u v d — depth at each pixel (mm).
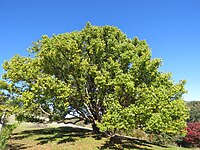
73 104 23500
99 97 22094
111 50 23156
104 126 18766
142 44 24375
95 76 21531
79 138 23625
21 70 22156
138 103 19406
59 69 22844
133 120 18359
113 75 21188
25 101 21016
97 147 20344
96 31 23844
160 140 28875
